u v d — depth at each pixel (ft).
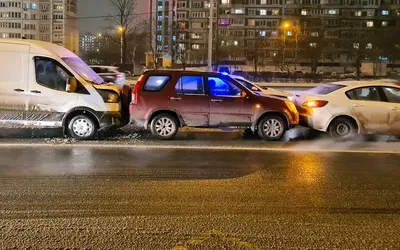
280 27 290.15
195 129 39.96
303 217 17.28
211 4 75.05
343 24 303.89
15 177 22.09
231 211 17.79
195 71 34.27
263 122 34.50
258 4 308.19
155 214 17.24
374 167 26.13
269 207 18.39
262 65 265.34
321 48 259.80
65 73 32.27
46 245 14.10
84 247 14.02
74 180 21.83
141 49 284.00
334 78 182.80
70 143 31.40
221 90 34.12
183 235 15.17
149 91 33.42
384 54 255.70
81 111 32.78
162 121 33.88
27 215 16.84
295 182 22.41
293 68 271.28
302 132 39.65
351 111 35.24
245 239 14.94
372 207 18.69
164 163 25.93
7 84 31.91
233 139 35.19
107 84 34.37
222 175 23.49
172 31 322.55
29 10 349.82
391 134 35.60
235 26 309.22
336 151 30.94
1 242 14.28
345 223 16.70
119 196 19.43
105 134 35.73
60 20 351.46
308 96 36.83
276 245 14.51
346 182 22.61
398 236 15.48
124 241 14.55
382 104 35.45
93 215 16.99
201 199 19.25
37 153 27.78
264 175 23.67
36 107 32.12
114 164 25.38
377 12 304.09
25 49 32.01
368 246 14.56
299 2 306.55
